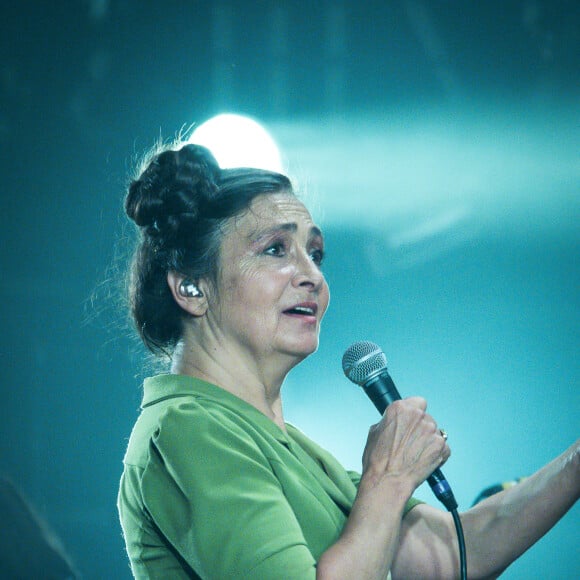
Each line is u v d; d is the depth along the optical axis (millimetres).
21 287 21531
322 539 5320
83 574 20844
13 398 21250
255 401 5902
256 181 5879
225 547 4816
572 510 20172
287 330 5773
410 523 6590
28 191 21641
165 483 5176
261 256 5781
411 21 22938
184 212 5812
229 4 22312
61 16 21750
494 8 22922
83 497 21141
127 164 21766
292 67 22547
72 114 21719
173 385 5699
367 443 5543
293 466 5578
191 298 5883
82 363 21375
